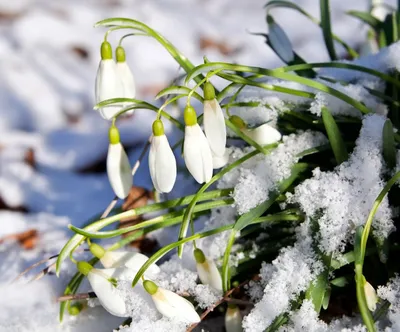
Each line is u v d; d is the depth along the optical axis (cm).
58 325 53
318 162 52
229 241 49
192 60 113
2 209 71
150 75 110
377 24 62
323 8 58
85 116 98
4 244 62
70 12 128
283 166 51
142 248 58
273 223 52
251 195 50
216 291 50
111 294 48
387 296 48
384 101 55
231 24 127
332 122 50
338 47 106
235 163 50
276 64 102
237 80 50
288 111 52
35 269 58
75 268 57
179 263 53
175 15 129
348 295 51
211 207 51
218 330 52
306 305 48
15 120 97
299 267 49
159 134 47
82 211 69
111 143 50
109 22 50
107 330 53
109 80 50
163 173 48
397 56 53
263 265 51
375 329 45
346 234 50
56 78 107
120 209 59
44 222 66
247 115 53
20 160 81
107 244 58
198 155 47
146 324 49
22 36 119
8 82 104
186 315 47
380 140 50
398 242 51
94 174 80
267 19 59
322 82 54
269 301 48
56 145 87
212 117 47
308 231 50
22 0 132
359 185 50
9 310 54
